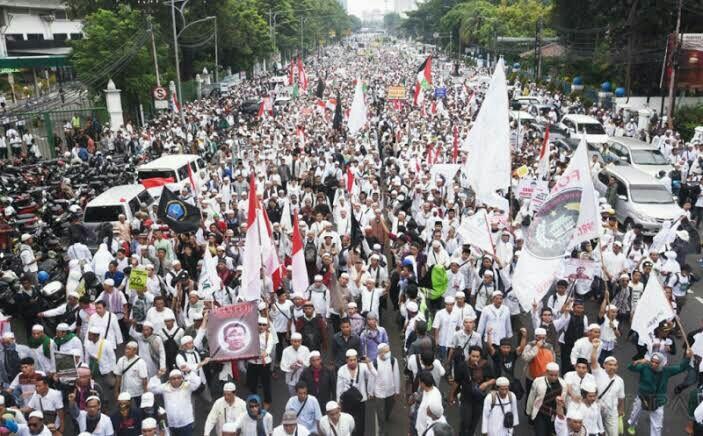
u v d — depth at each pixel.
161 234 14.67
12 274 14.55
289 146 29.05
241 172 22.77
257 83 72.38
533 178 20.84
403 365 12.20
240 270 13.26
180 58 59.94
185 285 12.40
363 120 29.11
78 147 32.41
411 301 11.38
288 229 15.39
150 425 7.74
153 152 33.78
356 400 9.02
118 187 20.08
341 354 9.98
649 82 49.00
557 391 8.77
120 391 9.80
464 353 10.38
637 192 21.33
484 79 65.69
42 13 67.56
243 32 71.38
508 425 8.43
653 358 9.45
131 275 12.07
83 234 17.09
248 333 9.84
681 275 13.59
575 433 8.10
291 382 10.01
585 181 11.19
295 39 105.00
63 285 14.67
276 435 7.78
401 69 97.25
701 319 14.82
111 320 10.89
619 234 15.88
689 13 46.97
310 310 11.02
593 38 57.50
